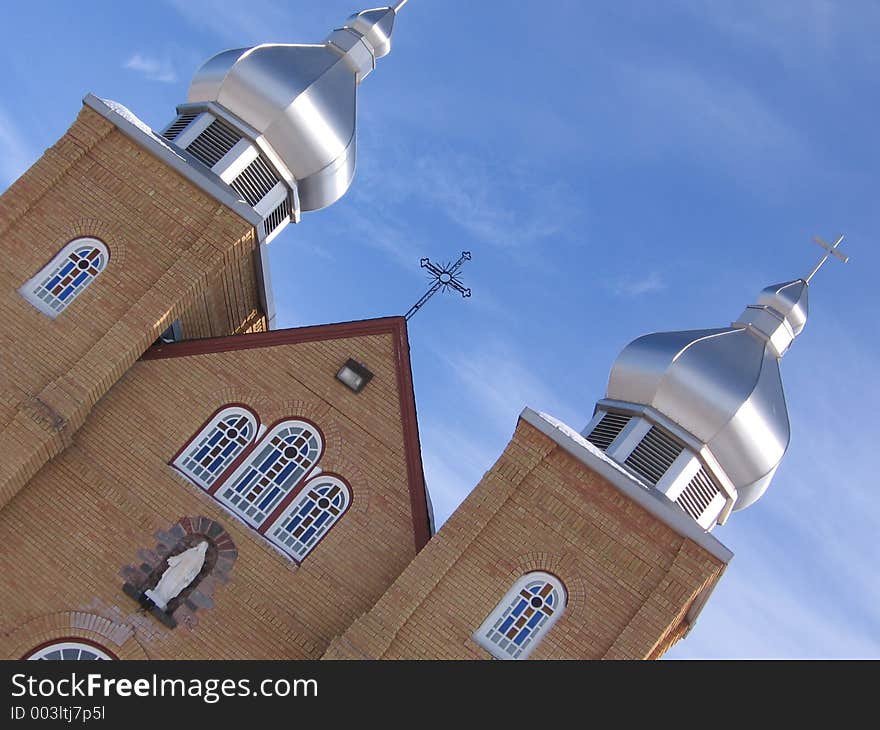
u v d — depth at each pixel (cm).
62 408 2106
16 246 2284
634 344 2552
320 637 2011
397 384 2259
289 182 2852
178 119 2822
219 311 2533
